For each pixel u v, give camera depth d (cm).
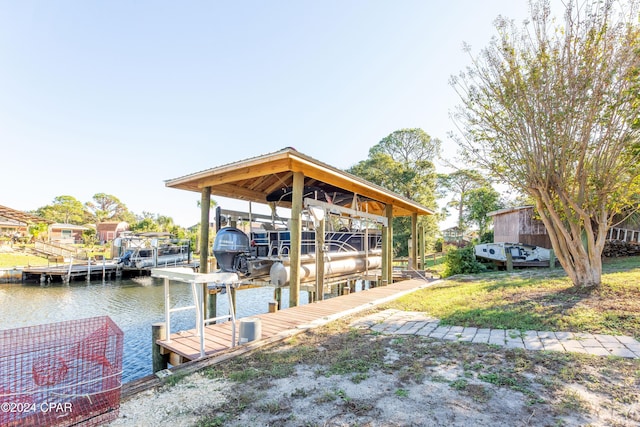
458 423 218
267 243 905
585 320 446
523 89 596
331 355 361
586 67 544
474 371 306
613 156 564
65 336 245
